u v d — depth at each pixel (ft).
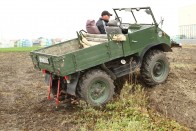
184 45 62.75
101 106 25.72
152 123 22.80
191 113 25.48
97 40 28.63
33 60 27.94
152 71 28.35
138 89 27.20
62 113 25.99
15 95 31.01
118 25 28.02
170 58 43.21
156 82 28.71
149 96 27.61
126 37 26.63
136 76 29.66
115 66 27.25
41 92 31.91
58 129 22.90
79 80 25.36
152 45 27.94
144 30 27.55
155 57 28.32
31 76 38.73
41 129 22.97
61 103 28.40
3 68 43.55
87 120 24.07
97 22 30.73
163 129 22.18
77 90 25.53
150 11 28.35
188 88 29.12
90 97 25.41
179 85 29.48
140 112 24.34
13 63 47.39
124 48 26.58
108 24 26.78
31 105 28.14
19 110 26.94
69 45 29.76
